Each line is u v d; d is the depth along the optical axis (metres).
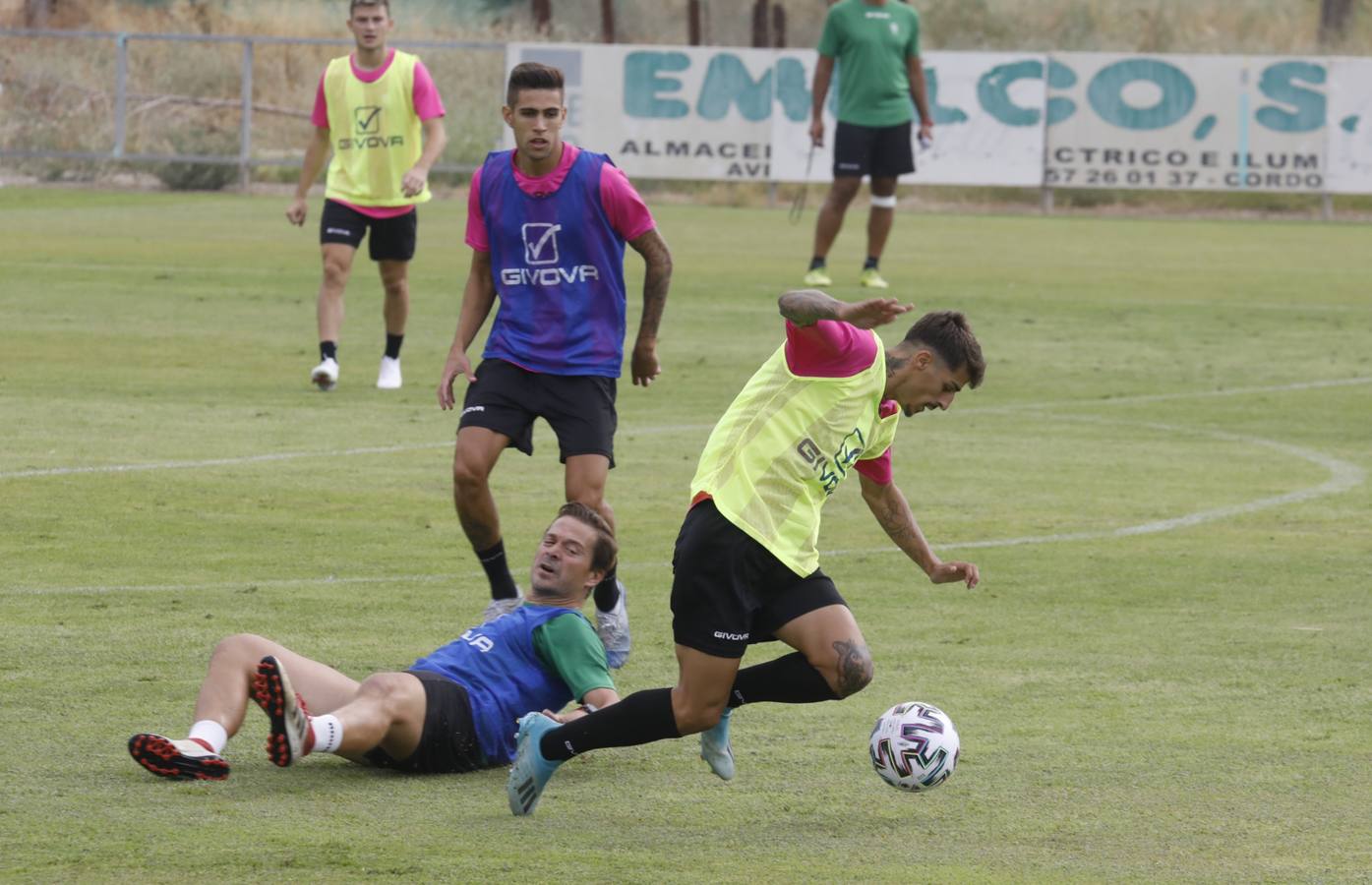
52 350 40.56
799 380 14.77
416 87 35.72
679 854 13.48
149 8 113.94
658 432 33.31
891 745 14.75
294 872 12.80
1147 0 122.00
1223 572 23.62
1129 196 95.75
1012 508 27.50
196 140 93.75
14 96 94.62
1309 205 95.50
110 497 26.52
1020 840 13.93
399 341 37.25
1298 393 39.12
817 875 13.05
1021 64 87.56
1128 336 47.19
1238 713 17.47
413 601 21.27
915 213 90.94
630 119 88.06
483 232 20.64
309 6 119.38
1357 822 14.38
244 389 36.50
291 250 62.69
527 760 14.27
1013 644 19.98
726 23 128.38
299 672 15.28
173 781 14.86
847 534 25.66
